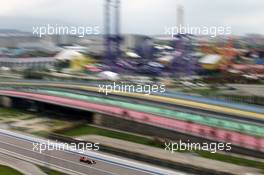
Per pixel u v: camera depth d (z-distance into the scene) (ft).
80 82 531.09
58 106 469.98
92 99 437.99
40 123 425.28
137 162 285.02
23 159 299.99
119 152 300.81
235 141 309.22
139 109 393.09
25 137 361.71
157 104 399.03
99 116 414.41
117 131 387.14
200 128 332.60
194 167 260.42
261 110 364.38
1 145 336.49
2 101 531.50
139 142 344.49
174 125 347.77
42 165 285.02
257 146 297.12
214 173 252.01
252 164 282.36
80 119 438.81
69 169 274.16
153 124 363.15
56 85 522.06
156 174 261.24
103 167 276.41
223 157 297.74
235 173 261.24
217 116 353.51
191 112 368.07
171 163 270.05
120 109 400.06
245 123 332.19
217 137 319.06
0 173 270.05
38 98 477.36
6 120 443.32
